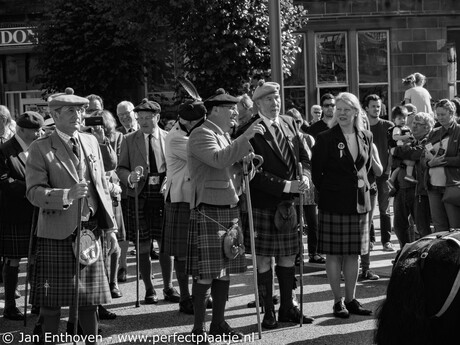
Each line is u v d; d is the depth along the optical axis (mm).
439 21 21219
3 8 20969
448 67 21453
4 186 7754
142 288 9195
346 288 7758
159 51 17906
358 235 7570
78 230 5898
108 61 18000
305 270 9898
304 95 21250
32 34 19469
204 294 6730
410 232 10156
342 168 7578
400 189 9703
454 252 4219
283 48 15195
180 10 14805
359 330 7129
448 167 8898
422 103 13469
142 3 14898
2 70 21766
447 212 8977
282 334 7059
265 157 7305
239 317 7723
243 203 7488
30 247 7199
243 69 14703
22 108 21781
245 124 7520
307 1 20938
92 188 6230
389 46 21250
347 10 21031
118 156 9344
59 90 18266
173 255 7898
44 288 6094
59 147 6152
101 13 17469
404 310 4230
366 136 7758
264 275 7359
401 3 21078
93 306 6184
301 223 7391
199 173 6684
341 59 21250
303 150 7754
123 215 9062
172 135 7965
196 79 15000
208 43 14539
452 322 4176
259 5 14672
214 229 6656
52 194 5883
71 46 17812
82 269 6098
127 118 10125
